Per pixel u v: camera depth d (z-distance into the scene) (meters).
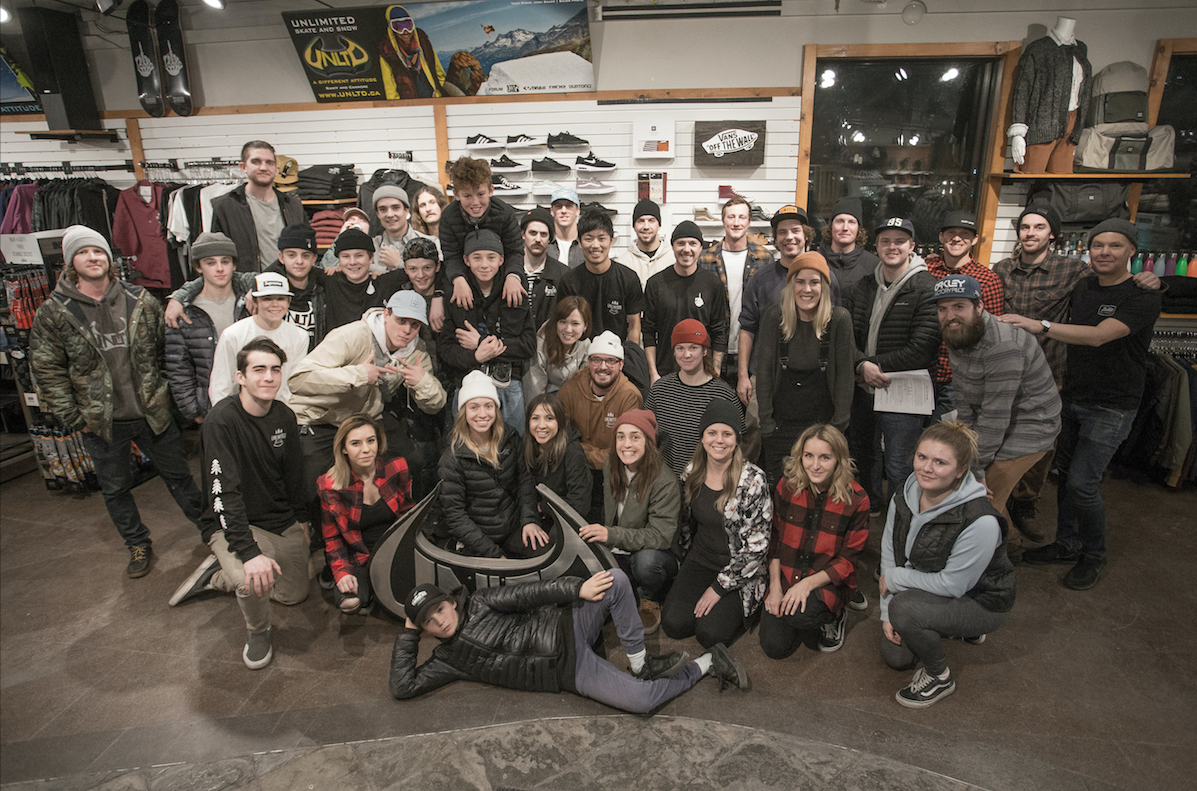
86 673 2.70
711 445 2.65
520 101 5.08
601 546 2.69
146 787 2.17
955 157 4.97
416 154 5.29
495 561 2.73
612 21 4.87
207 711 2.49
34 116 5.68
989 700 2.46
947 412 3.55
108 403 3.20
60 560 3.54
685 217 5.18
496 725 2.37
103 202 5.32
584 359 3.42
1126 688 2.51
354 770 2.21
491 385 2.88
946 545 2.37
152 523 3.92
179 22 5.15
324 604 3.13
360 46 5.03
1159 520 3.76
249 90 5.36
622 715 2.40
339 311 3.40
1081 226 4.73
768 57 4.84
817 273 2.93
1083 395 3.04
